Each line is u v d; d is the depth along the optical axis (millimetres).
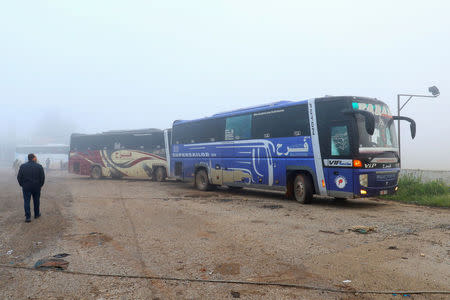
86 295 4176
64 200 13016
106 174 26312
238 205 11414
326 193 10852
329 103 10867
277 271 4945
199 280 4625
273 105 13219
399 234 7051
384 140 10875
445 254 5637
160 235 7211
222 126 15328
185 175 17844
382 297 4031
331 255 5660
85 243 6613
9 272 5008
